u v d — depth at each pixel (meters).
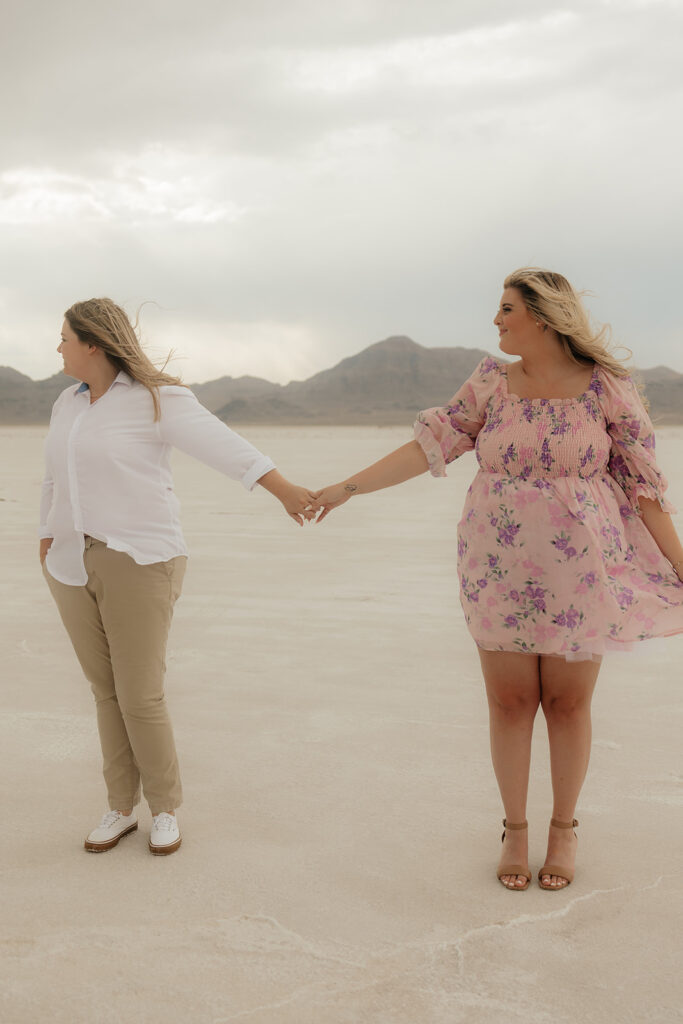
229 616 7.18
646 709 4.97
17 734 4.57
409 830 3.56
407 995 2.52
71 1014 2.43
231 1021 2.41
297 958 2.70
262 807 3.76
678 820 3.63
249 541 11.63
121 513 3.32
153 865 3.28
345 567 9.58
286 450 47.28
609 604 3.14
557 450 3.17
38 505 16.61
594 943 2.79
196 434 3.42
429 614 7.26
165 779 3.39
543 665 3.27
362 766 4.18
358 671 5.66
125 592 3.30
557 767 3.25
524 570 3.18
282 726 4.69
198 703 5.05
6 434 126.75
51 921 2.89
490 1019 2.42
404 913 2.96
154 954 2.71
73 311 3.37
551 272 3.24
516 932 2.85
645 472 3.23
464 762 4.22
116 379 3.39
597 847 3.42
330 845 3.43
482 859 3.34
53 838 3.50
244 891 3.09
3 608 7.47
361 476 3.51
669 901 3.03
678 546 3.29
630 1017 2.43
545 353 3.23
